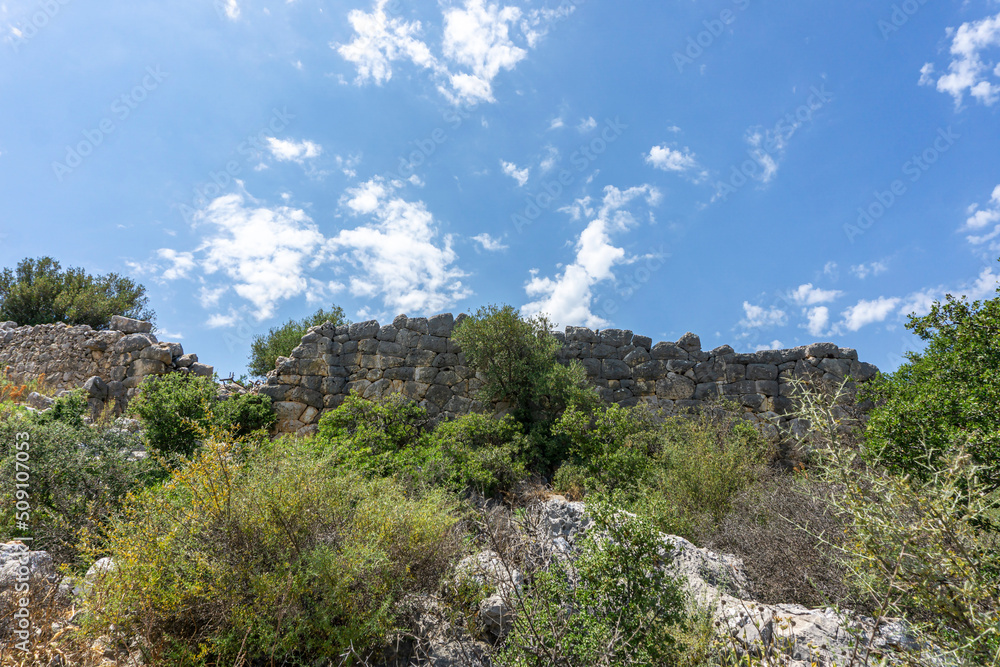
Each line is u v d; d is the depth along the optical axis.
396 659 2.95
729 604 2.96
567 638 2.42
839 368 10.47
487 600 3.11
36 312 16.12
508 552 3.43
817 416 2.30
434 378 11.15
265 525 3.19
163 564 2.83
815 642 2.48
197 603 2.84
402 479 6.18
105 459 4.82
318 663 2.75
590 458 7.81
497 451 7.96
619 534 2.79
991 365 3.83
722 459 6.05
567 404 9.70
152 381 8.66
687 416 10.11
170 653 2.64
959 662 1.83
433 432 9.08
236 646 2.75
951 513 1.92
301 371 11.17
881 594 2.13
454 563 3.56
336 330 11.53
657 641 2.48
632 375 11.30
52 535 3.79
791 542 3.50
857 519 2.13
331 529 3.48
